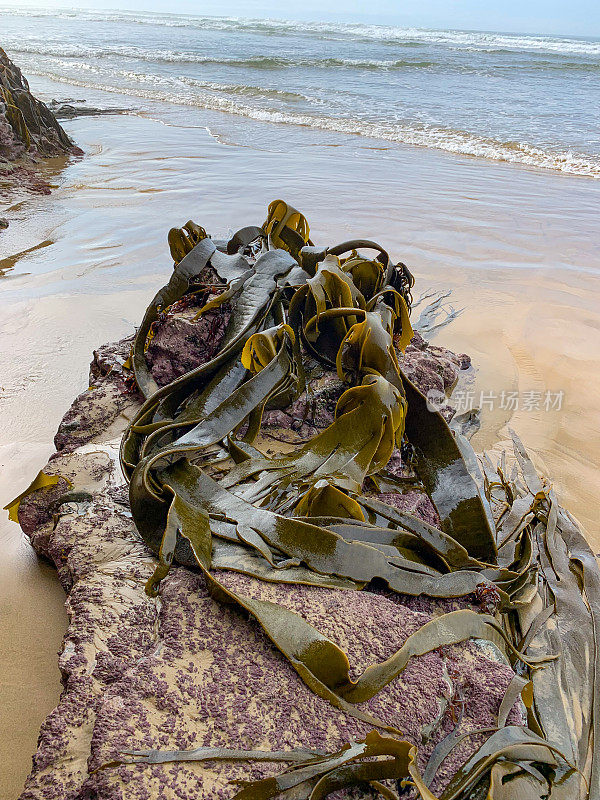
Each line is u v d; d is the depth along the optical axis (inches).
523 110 531.8
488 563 99.9
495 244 249.1
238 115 518.6
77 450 123.4
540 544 110.5
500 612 94.0
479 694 77.4
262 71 771.4
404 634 80.0
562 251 243.9
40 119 404.5
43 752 69.4
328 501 95.3
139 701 70.7
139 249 245.1
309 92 610.9
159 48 1109.1
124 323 190.9
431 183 327.0
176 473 100.3
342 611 81.1
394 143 418.9
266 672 73.9
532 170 359.9
